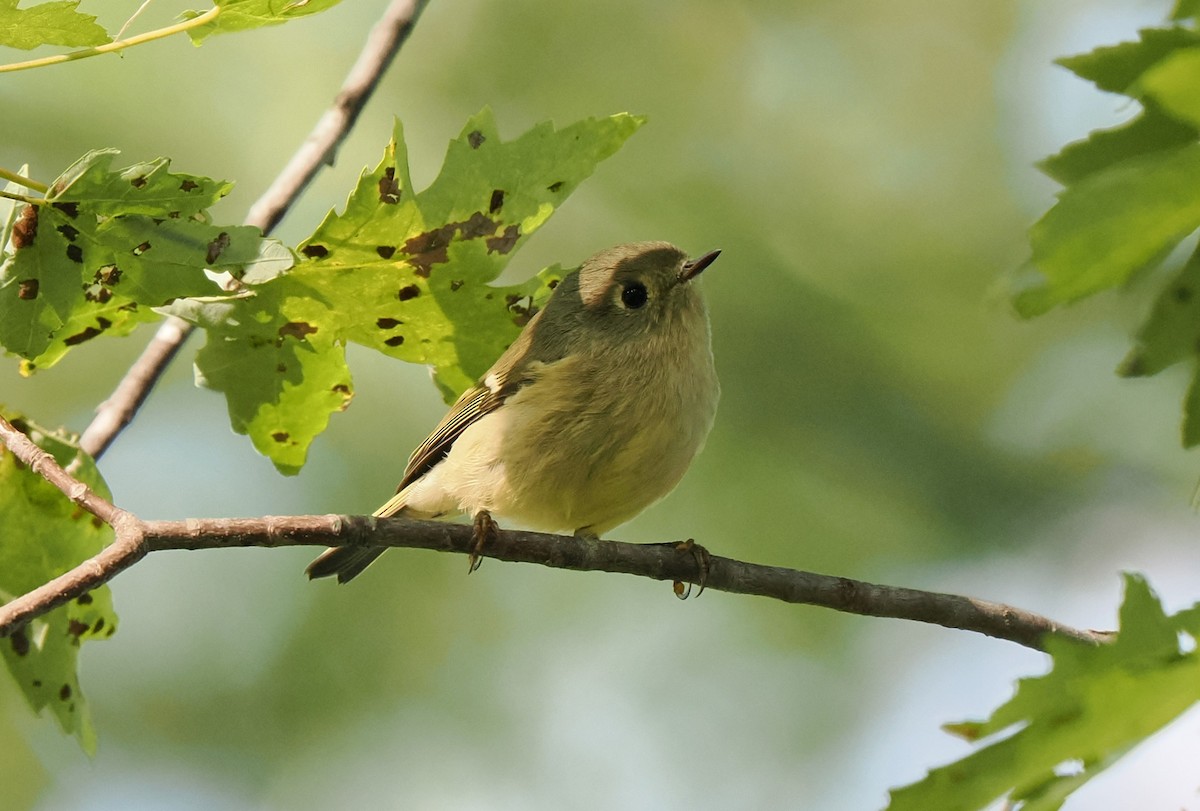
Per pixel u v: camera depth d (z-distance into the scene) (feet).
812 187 42.86
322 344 22.74
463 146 20.53
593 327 26.84
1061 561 39.78
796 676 39.04
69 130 39.68
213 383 23.13
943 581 39.14
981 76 44.47
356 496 38.11
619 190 42.37
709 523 38.63
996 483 40.40
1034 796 9.62
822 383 40.24
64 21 17.15
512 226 21.11
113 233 18.75
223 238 19.02
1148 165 8.71
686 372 26.91
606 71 43.39
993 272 41.68
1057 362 41.19
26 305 19.11
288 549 39.09
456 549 21.25
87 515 22.38
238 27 18.22
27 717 36.63
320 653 37.58
